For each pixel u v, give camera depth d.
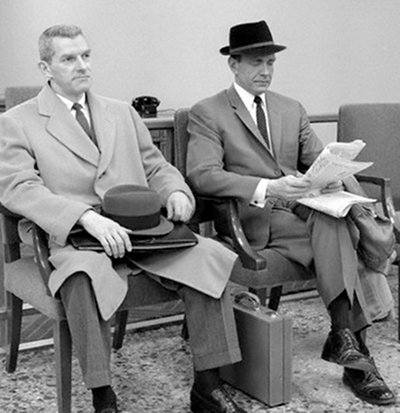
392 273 3.86
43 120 2.58
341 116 3.40
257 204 2.70
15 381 2.75
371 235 2.66
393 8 5.42
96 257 2.31
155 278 2.42
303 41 5.38
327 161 2.54
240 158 2.88
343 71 5.48
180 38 5.32
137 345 3.08
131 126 2.74
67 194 2.56
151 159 2.78
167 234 2.45
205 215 2.89
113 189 2.48
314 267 2.67
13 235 2.67
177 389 2.67
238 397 2.58
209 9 5.32
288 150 2.97
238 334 2.57
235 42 2.89
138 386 2.70
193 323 2.40
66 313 2.29
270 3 5.32
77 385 2.71
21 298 2.55
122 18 5.21
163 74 5.34
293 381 2.72
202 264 2.40
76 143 2.59
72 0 5.15
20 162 2.50
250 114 2.93
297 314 3.41
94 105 2.67
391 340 3.10
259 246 2.77
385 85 5.51
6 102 2.87
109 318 2.28
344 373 2.68
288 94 5.41
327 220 2.63
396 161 3.39
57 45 2.55
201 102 2.94
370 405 2.53
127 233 2.35
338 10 5.40
